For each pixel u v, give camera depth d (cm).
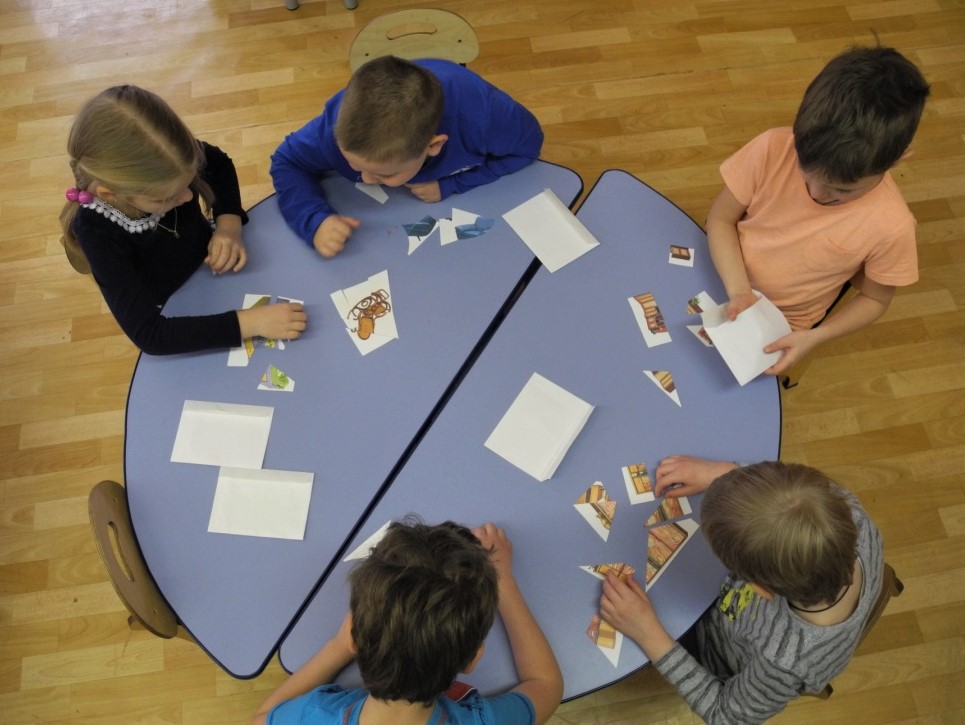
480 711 110
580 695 122
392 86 135
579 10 281
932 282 234
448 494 133
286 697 118
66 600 197
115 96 134
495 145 161
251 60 274
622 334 147
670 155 255
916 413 217
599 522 131
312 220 157
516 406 140
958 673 188
